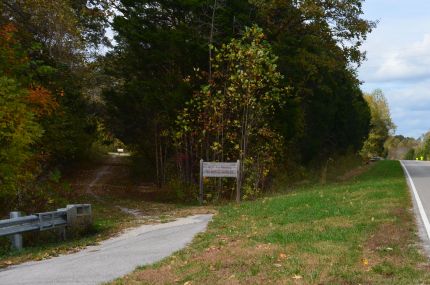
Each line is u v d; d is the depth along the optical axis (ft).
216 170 67.10
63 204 56.95
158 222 47.83
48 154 65.72
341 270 22.57
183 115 70.69
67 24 62.64
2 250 36.52
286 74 84.84
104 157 169.58
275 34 87.04
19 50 55.72
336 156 151.74
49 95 57.26
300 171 100.17
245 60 69.05
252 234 34.30
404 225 34.24
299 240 30.17
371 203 45.47
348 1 87.25
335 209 42.57
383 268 22.90
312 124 118.52
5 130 47.16
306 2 82.84
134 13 78.07
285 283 20.81
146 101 76.43
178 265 26.02
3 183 48.03
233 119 74.69
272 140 78.64
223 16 74.74
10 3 60.29
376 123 292.81
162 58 74.84
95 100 103.65
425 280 21.11
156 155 93.91
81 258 31.81
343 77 128.06
